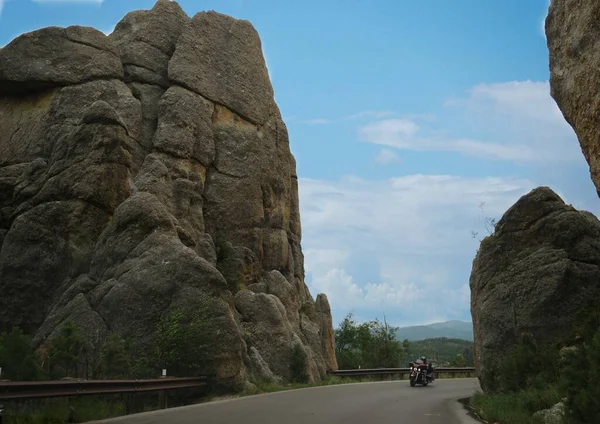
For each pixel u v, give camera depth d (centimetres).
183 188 3859
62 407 1533
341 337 6512
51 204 3131
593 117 1302
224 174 4347
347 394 2675
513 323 2409
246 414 1714
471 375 5569
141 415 1677
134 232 2972
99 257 2973
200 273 2794
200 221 3938
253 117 4700
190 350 2569
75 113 3775
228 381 2608
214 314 2691
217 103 4503
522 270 2478
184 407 1945
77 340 2253
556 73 1468
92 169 3172
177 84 4331
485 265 2623
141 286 2758
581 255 2419
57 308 2848
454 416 1809
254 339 3650
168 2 4722
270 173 4684
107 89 3962
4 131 3822
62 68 3947
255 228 4409
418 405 2172
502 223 2641
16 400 1369
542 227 2525
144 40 4459
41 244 3084
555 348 2186
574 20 1389
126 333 2673
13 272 3044
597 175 1319
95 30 4147
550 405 1603
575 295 2364
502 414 1602
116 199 3216
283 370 3603
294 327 4131
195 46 4512
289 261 4731
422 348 10344
